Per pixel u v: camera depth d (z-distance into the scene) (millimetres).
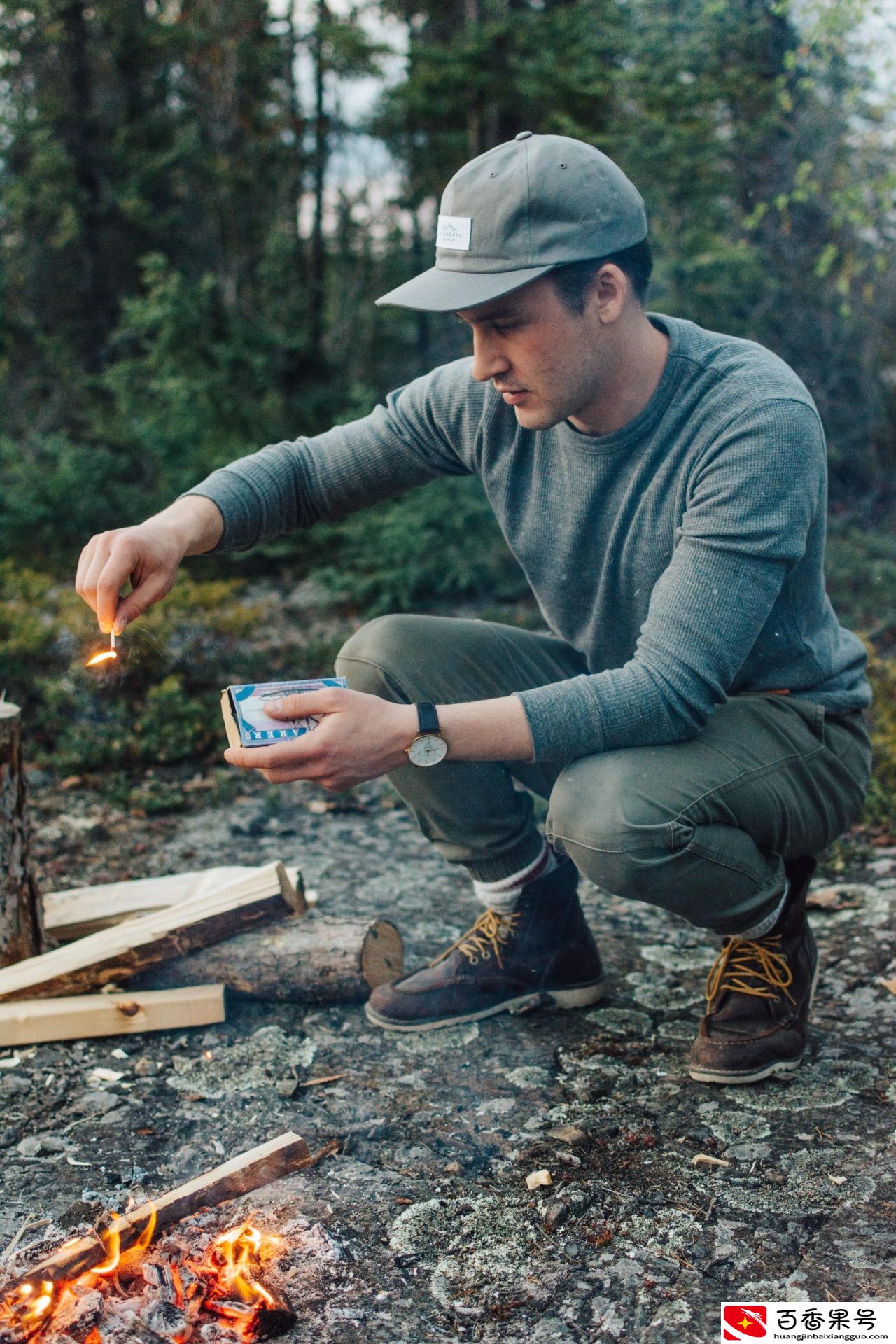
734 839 2023
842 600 7281
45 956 2508
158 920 2531
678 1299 1650
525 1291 1679
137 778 4434
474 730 1862
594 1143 2031
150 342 10430
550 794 2367
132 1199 1895
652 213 8203
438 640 2359
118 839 3787
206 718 4836
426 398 2332
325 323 11875
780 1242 1761
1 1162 2008
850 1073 2236
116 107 12656
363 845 3711
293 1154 1951
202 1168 1991
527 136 1889
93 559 2053
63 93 12336
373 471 2387
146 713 4711
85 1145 2055
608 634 2250
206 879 2896
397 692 2340
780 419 1888
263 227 12641
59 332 12414
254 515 2291
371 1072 2289
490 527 7723
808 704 2102
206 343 9164
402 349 13156
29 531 9211
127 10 12266
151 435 8953
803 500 1898
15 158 12500
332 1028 2463
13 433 11609
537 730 1874
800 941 2240
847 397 8945
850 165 7969
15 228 12367
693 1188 1898
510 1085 2234
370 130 12164
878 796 3867
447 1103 2174
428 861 3547
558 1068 2297
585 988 2531
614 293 1877
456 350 11547
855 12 6332
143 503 9328
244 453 8836
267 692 1921
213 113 12164
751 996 2197
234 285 11500
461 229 1853
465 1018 2461
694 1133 2049
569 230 1811
